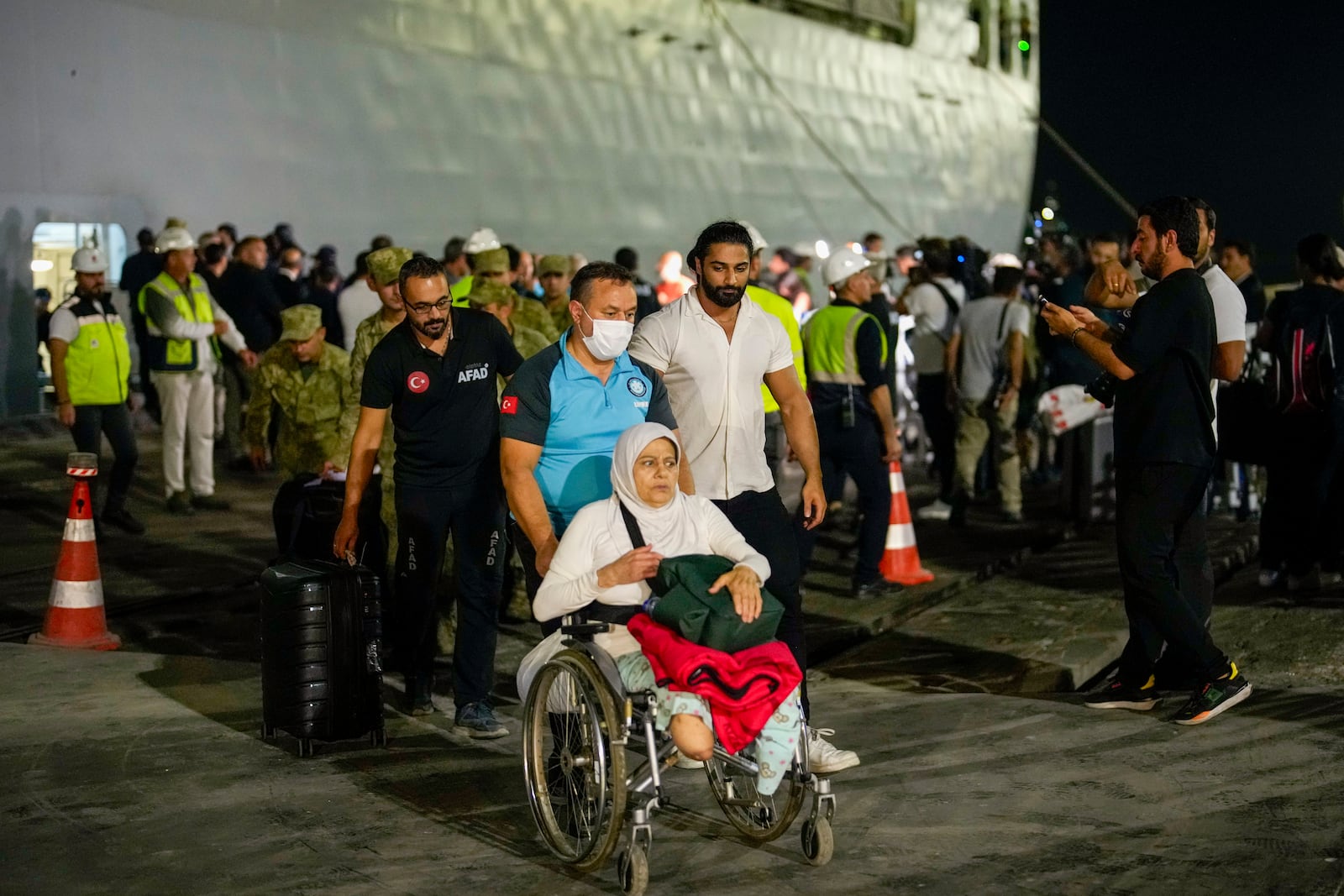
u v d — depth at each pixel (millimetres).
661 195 20266
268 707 5230
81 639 6898
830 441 7820
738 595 3801
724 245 4805
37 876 4078
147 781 4902
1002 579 8688
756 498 5004
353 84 15781
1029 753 5160
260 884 4012
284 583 5176
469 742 5379
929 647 7012
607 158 19266
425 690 5750
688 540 4211
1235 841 4254
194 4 14156
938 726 5559
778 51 22312
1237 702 5613
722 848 4281
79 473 6922
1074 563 9117
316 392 7203
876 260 9000
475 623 5418
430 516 5395
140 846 4309
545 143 18281
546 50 18172
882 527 7973
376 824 4492
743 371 4941
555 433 4598
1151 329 5344
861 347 7711
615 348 4484
